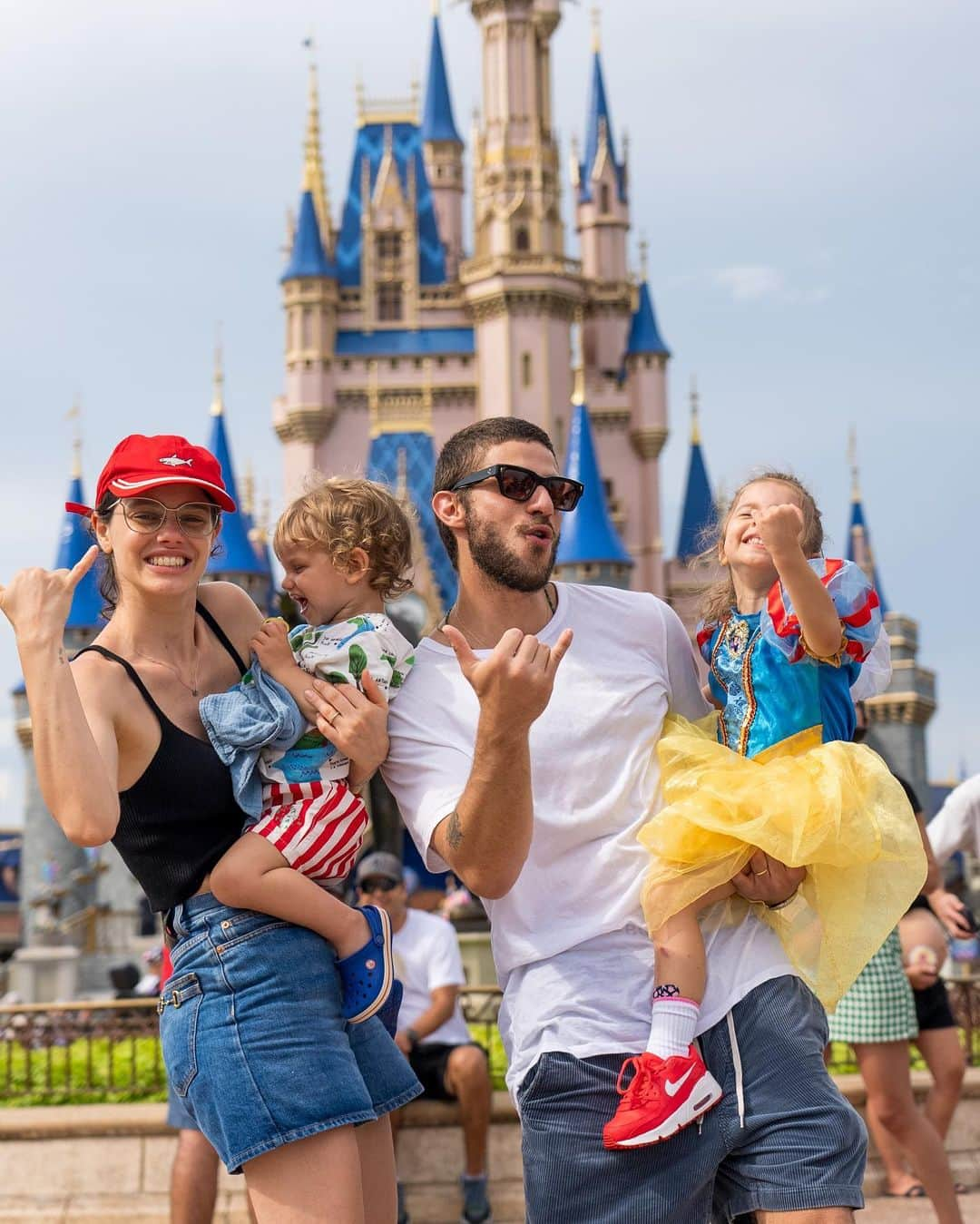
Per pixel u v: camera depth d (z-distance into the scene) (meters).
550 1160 3.82
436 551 71.81
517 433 4.06
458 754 3.98
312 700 3.91
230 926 3.81
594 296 83.56
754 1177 3.77
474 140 82.00
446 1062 8.40
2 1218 8.40
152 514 3.89
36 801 43.47
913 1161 6.59
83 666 3.80
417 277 81.25
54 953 28.56
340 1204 3.70
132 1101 9.30
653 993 3.84
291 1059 3.72
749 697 4.13
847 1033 6.59
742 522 4.25
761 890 3.89
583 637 4.09
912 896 3.89
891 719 50.31
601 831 3.92
